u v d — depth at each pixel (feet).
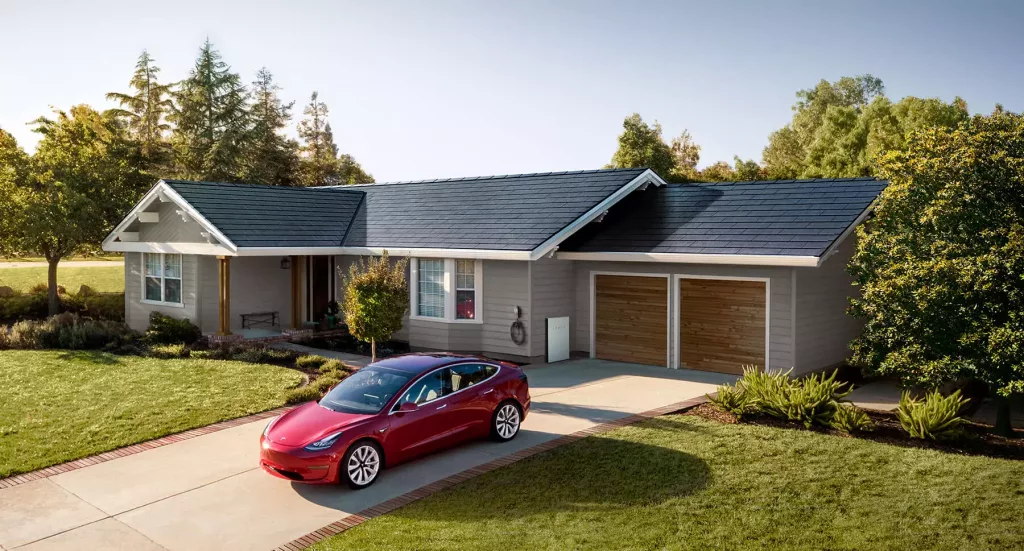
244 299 72.69
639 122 150.30
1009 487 29.35
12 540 27.04
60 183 84.02
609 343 62.18
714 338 55.93
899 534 25.40
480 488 30.94
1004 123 38.17
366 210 79.97
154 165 146.41
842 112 172.65
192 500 30.71
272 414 44.37
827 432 37.29
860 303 41.52
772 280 52.42
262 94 205.46
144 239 76.84
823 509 27.63
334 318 75.36
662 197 67.36
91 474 34.04
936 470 31.37
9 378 54.29
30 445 38.17
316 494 31.19
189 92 172.96
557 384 51.57
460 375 36.55
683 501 28.66
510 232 61.77
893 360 38.45
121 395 48.67
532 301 59.88
